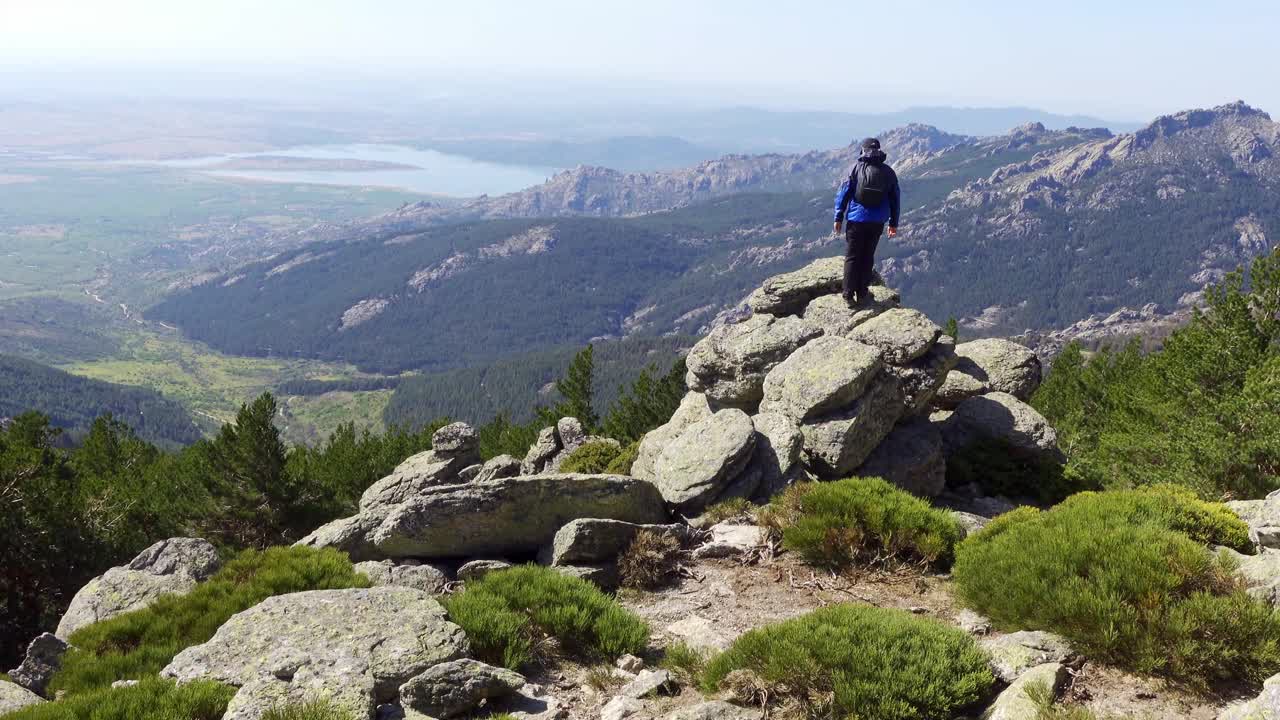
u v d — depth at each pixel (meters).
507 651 8.20
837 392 14.31
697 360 17.88
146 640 10.51
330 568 11.48
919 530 11.18
